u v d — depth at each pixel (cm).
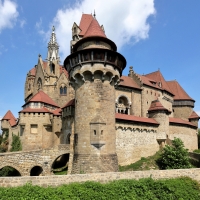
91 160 2644
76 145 2866
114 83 3053
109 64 2877
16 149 4288
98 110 2798
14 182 1805
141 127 3978
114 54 2920
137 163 3634
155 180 2153
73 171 2745
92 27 3206
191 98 6962
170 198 1984
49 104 4556
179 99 6825
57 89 5344
